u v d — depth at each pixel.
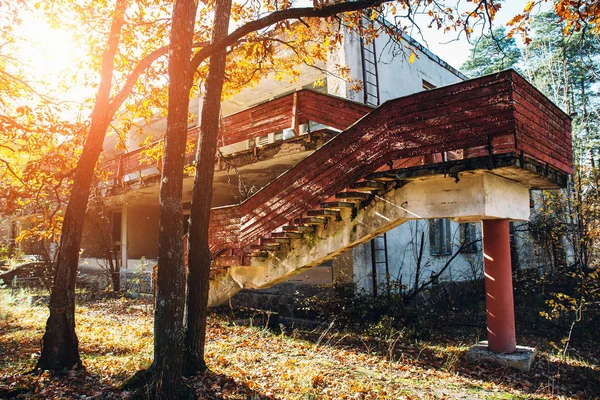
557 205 10.84
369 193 6.63
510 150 5.02
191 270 5.61
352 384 5.33
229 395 4.72
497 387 5.49
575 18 5.80
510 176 5.95
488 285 6.72
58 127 7.38
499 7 5.60
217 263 8.97
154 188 13.06
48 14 7.64
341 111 8.35
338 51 10.61
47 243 20.14
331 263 10.74
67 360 5.55
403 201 6.24
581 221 9.70
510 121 4.95
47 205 9.67
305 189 7.27
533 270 12.79
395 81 12.05
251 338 7.98
